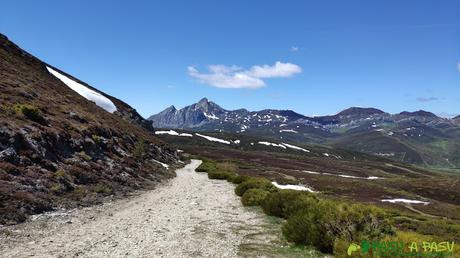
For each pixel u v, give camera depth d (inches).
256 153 7258.9
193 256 529.3
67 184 965.2
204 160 4188.0
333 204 641.0
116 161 1491.1
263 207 992.2
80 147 1299.2
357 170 6530.5
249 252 562.9
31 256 477.7
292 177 3491.6
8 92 1413.6
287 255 547.2
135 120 4382.4
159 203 1055.0
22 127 1072.8
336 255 485.4
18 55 2608.3
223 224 790.5
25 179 848.3
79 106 2060.8
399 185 4697.3
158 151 2689.5
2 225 613.9
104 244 563.2
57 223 682.2
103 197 1011.3
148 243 589.0
